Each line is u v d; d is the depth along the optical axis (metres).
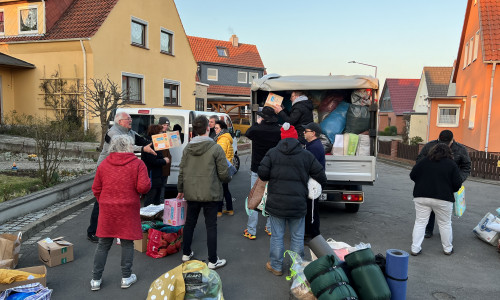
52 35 16.64
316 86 6.62
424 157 5.25
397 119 48.56
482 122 17.27
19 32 17.45
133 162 3.95
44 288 3.51
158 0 20.67
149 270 4.51
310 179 4.37
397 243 5.70
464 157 5.54
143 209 5.45
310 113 6.40
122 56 18.08
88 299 3.79
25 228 5.51
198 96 27.67
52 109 16.72
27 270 3.74
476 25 19.25
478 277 4.50
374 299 3.26
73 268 4.52
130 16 18.50
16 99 17.47
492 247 5.59
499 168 13.29
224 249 5.28
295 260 3.86
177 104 23.36
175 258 4.89
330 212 7.57
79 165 10.27
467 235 6.18
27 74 17.20
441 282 4.34
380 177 13.26
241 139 25.61
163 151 6.17
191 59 24.41
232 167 4.66
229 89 38.88
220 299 3.55
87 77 16.27
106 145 5.07
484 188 11.34
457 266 4.83
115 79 17.64
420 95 43.59
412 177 5.27
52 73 16.83
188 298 3.38
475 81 19.11
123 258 4.03
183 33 23.34
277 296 3.94
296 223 4.37
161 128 5.83
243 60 40.06
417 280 4.39
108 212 3.88
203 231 6.10
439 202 5.00
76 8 17.86
